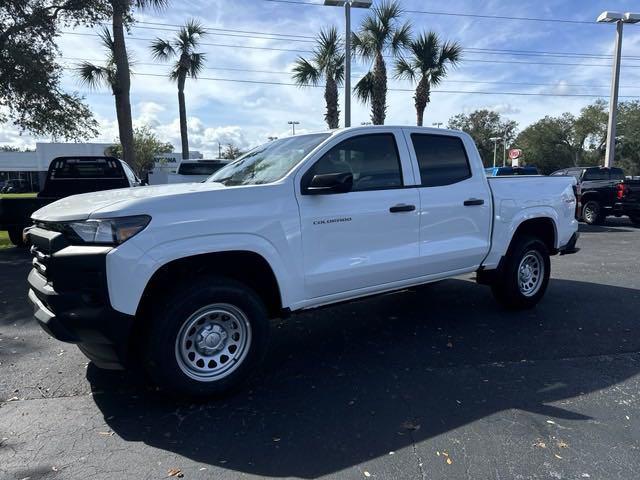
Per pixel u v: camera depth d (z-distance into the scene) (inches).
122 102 606.9
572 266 347.6
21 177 2400.3
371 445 118.3
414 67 837.8
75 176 414.0
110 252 124.0
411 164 185.2
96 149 2316.7
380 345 187.2
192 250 133.9
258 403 140.6
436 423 128.6
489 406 137.9
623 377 157.3
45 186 406.9
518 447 117.2
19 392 147.3
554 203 235.8
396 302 247.4
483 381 154.5
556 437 121.6
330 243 161.6
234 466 110.2
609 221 714.2
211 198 140.0
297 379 156.9
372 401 141.3
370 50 776.9
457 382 153.9
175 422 129.7
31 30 511.8
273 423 129.1
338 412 134.9
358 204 167.5
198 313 136.3
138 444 119.1
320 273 159.5
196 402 140.5
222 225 138.9
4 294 260.8
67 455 114.3
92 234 126.4
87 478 105.5
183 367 135.7
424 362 170.2
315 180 151.1
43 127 585.0
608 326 209.0
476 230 204.8
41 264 141.6
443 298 254.2
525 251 223.1
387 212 174.4
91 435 123.3
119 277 124.4
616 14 807.7
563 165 2647.6
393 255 177.5
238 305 142.2
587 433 123.5
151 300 136.6
